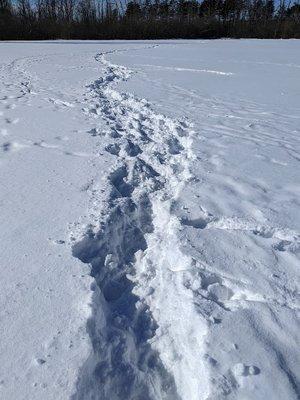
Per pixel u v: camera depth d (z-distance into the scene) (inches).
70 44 979.9
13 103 301.7
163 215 148.5
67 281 107.9
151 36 1421.0
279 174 179.6
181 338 94.5
